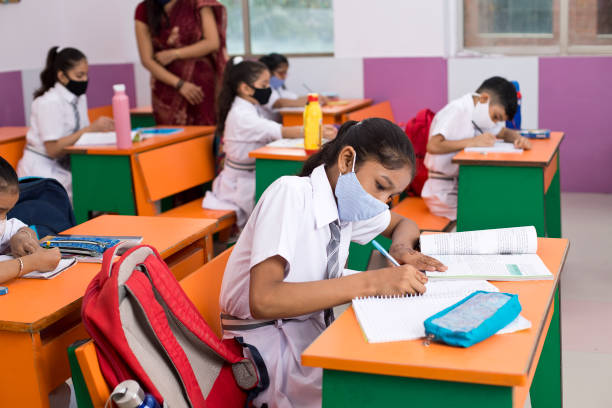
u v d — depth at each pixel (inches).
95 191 119.5
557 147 113.2
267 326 54.7
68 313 51.4
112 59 202.1
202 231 71.5
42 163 132.7
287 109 162.2
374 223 60.8
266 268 48.8
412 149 50.1
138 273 46.3
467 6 179.8
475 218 103.3
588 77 167.0
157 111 157.0
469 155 104.3
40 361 49.5
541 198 99.7
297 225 51.0
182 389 46.2
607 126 168.1
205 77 152.8
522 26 176.6
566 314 102.6
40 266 56.7
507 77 173.0
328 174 52.7
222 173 126.4
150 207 119.2
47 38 192.4
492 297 45.4
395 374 38.9
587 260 124.3
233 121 122.6
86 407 45.1
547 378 70.8
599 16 169.5
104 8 199.2
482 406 38.4
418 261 55.4
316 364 40.1
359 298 48.5
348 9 183.0
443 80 178.5
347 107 164.6
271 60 167.9
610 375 84.6
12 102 177.5
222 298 56.5
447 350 40.3
